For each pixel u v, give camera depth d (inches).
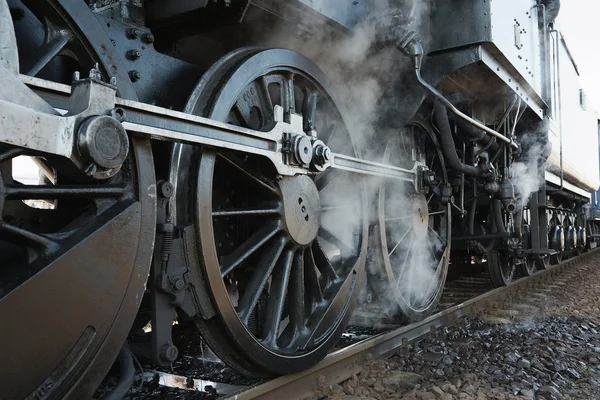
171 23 97.1
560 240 362.9
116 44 82.9
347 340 142.5
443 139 173.6
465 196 242.2
